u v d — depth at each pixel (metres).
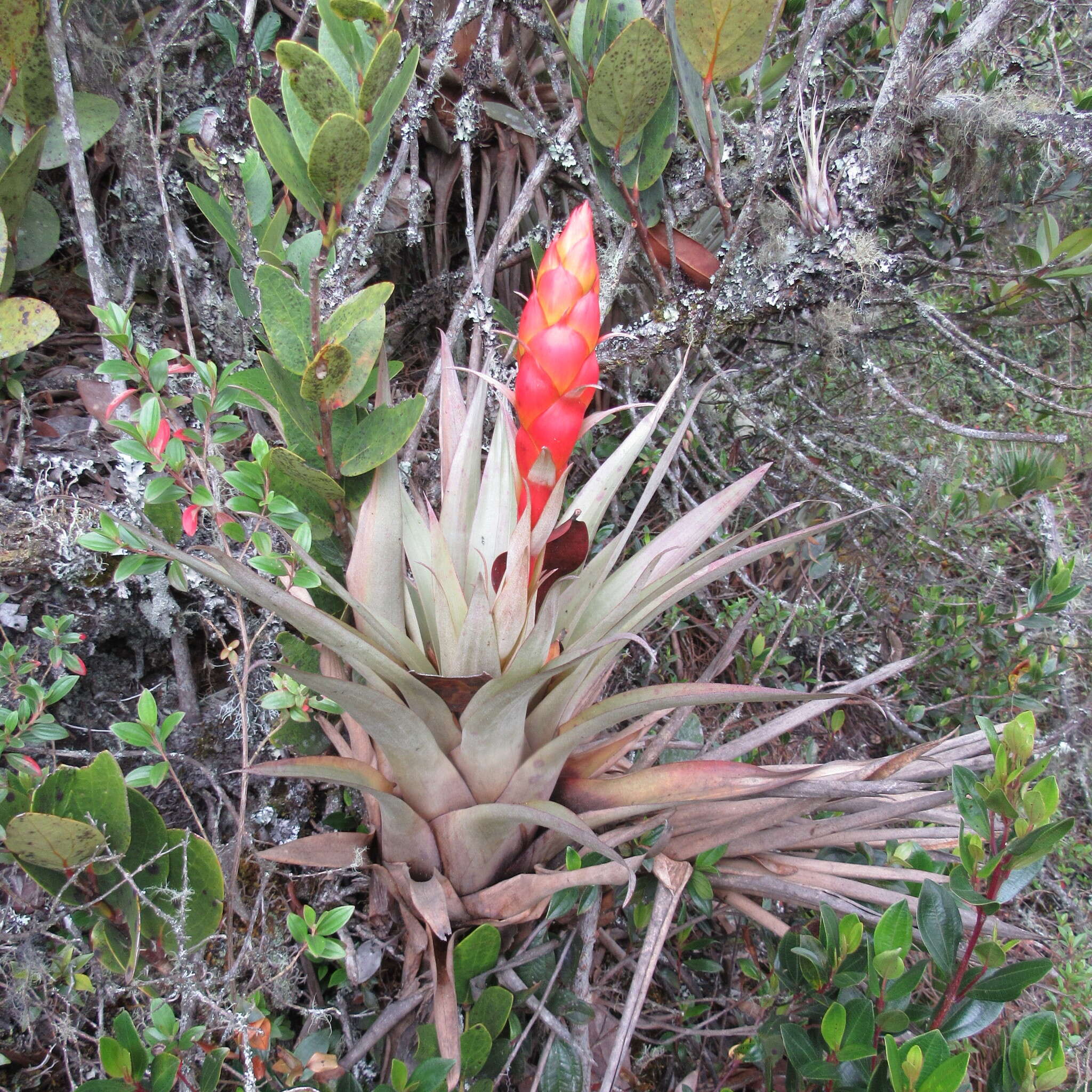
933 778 0.88
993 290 1.14
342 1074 0.77
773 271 1.00
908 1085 0.69
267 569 0.80
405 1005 0.80
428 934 0.79
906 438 1.59
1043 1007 1.00
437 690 0.75
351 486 0.84
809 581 1.31
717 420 1.40
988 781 0.74
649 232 1.01
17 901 0.78
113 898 0.75
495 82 1.05
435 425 1.16
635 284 1.19
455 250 1.35
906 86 0.96
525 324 0.76
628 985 0.96
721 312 1.02
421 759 0.78
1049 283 1.08
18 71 0.85
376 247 1.21
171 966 0.77
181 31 1.07
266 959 0.82
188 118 1.03
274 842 0.91
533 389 0.75
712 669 1.04
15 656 0.80
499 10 1.03
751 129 1.06
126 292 0.99
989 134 1.02
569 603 0.85
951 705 1.29
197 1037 0.72
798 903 0.86
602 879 0.77
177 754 0.90
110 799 0.73
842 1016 0.73
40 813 0.69
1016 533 1.61
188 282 1.05
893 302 1.03
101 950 0.75
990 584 1.31
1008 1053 0.74
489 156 1.25
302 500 0.85
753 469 1.41
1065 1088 0.93
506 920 0.81
